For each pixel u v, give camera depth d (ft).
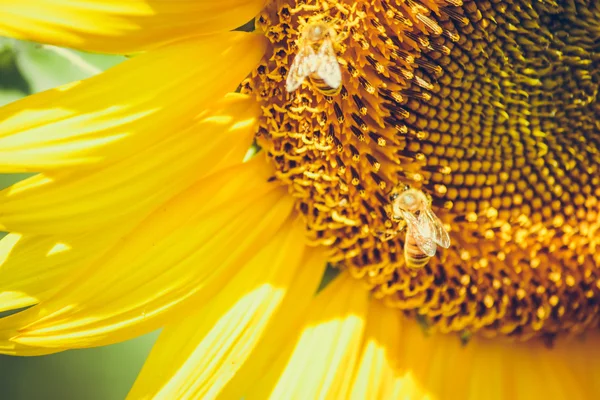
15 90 0.85
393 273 0.85
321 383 0.82
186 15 0.73
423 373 0.85
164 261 0.77
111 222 0.76
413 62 0.82
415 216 0.80
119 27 0.71
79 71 0.85
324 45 0.76
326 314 0.84
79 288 0.76
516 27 0.85
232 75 0.77
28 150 0.72
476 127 0.85
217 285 0.79
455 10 0.82
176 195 0.78
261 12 0.78
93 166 0.73
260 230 0.81
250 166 0.82
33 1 0.70
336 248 0.84
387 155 0.83
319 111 0.81
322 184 0.82
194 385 0.79
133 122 0.73
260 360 0.81
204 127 0.77
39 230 0.74
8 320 0.75
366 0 0.80
